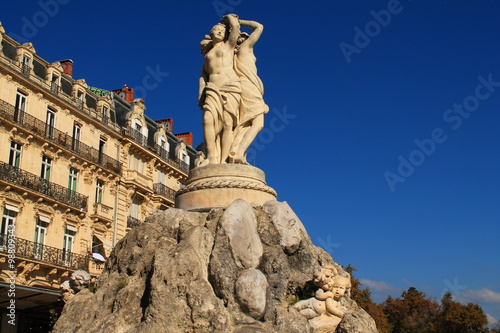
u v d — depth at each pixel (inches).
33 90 1095.0
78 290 318.0
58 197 1110.4
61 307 339.6
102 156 1280.8
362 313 266.8
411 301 1451.8
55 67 1167.6
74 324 269.0
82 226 1188.5
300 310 266.4
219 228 274.4
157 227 294.2
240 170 325.1
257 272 261.1
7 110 1018.1
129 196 1368.1
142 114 1469.0
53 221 1107.3
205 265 267.3
